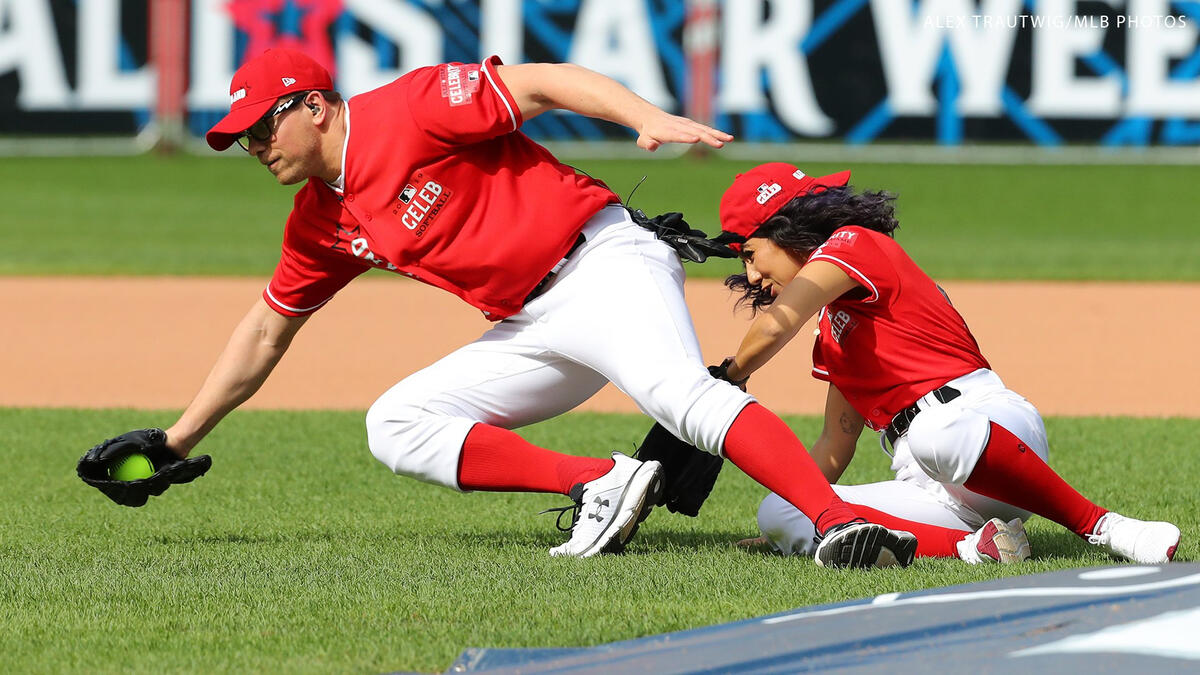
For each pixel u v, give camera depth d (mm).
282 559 15141
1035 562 14289
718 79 76875
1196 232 58500
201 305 41594
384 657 11141
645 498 14891
